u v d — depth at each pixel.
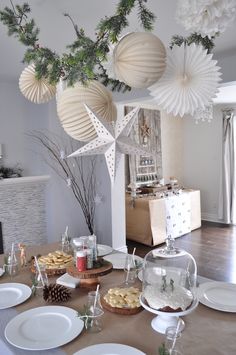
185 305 1.18
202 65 1.11
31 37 1.30
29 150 3.98
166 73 1.10
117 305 1.33
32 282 1.60
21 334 1.17
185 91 1.15
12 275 1.77
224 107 5.79
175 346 1.02
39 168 3.91
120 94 3.44
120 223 4.03
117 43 1.01
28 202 3.72
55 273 1.75
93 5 1.83
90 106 1.30
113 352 1.05
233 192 5.75
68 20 2.03
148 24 1.13
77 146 3.92
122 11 1.05
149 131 5.36
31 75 1.46
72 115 1.30
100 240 4.12
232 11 0.84
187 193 5.19
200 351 1.07
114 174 1.42
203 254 4.20
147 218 4.51
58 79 1.29
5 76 3.47
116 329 1.21
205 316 1.30
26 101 3.92
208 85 1.15
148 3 1.83
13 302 1.42
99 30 1.10
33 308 1.37
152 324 1.22
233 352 1.06
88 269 1.55
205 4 0.81
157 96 1.17
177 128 6.18
